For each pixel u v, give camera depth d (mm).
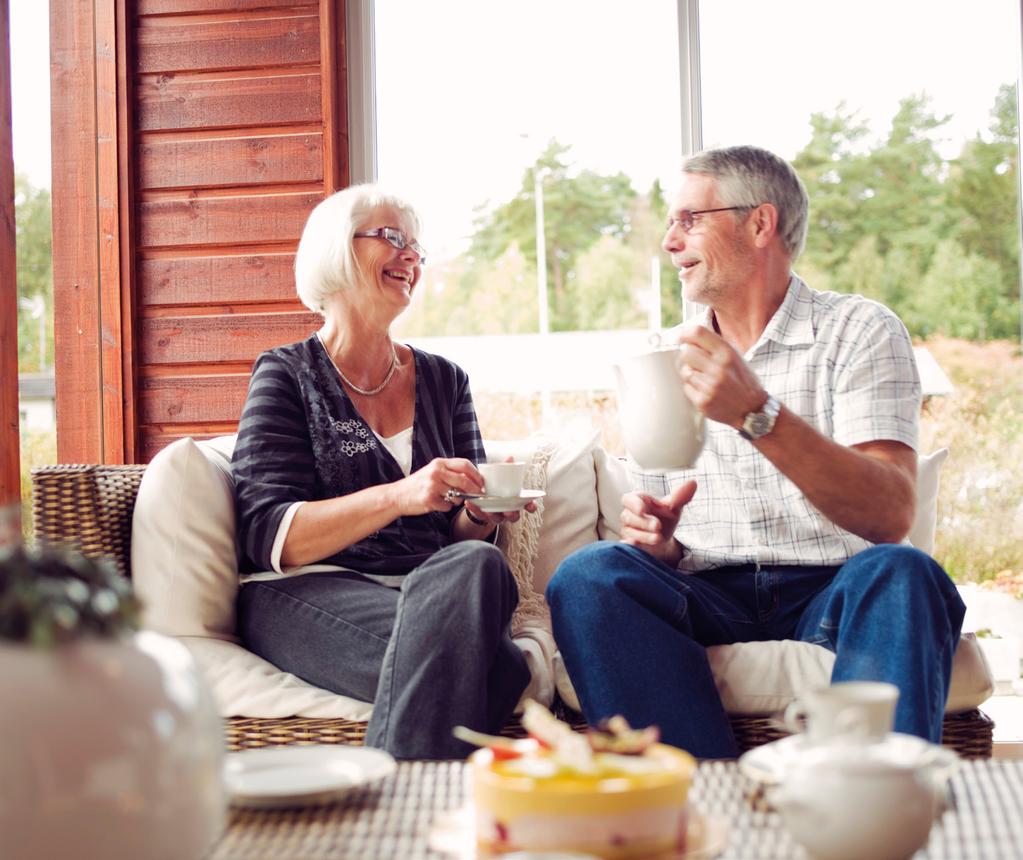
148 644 923
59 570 906
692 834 1002
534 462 2529
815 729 1030
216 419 3273
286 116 3254
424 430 2355
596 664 1809
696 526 2182
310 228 2371
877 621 1688
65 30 3324
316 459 2209
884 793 925
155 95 3311
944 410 3186
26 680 827
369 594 2035
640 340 3535
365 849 1004
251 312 3273
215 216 3283
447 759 1732
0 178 3178
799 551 2092
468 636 1773
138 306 3312
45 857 811
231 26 3277
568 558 1905
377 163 3338
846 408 2047
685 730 1777
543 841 945
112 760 831
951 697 1969
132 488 2295
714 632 1997
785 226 2219
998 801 1112
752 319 2238
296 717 2006
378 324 2350
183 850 879
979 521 3148
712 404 1765
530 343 3580
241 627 2178
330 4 3225
